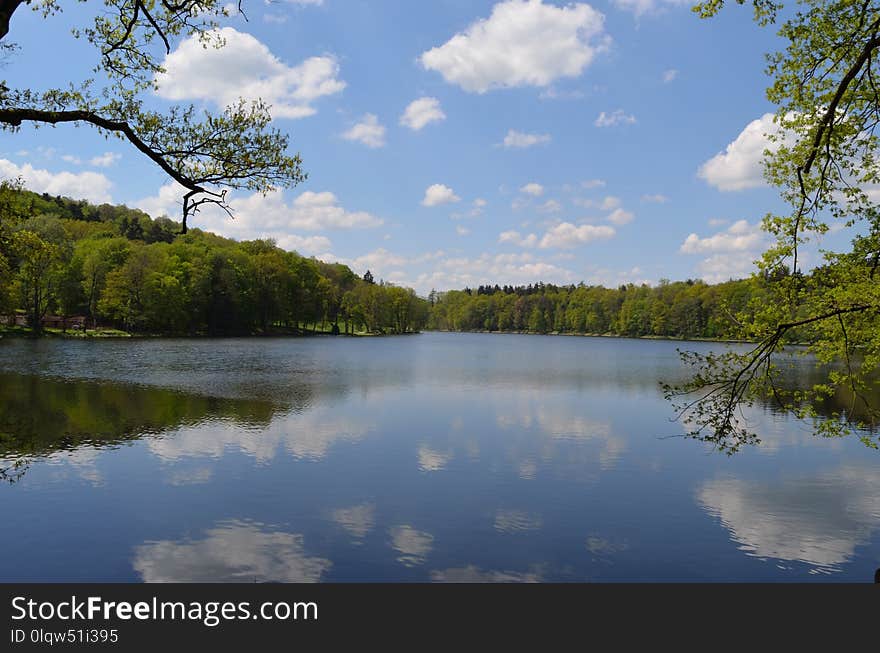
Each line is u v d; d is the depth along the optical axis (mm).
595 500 17141
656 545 14008
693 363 10398
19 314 92312
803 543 14242
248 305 113875
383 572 12469
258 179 8898
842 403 34344
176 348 73812
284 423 27469
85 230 135250
